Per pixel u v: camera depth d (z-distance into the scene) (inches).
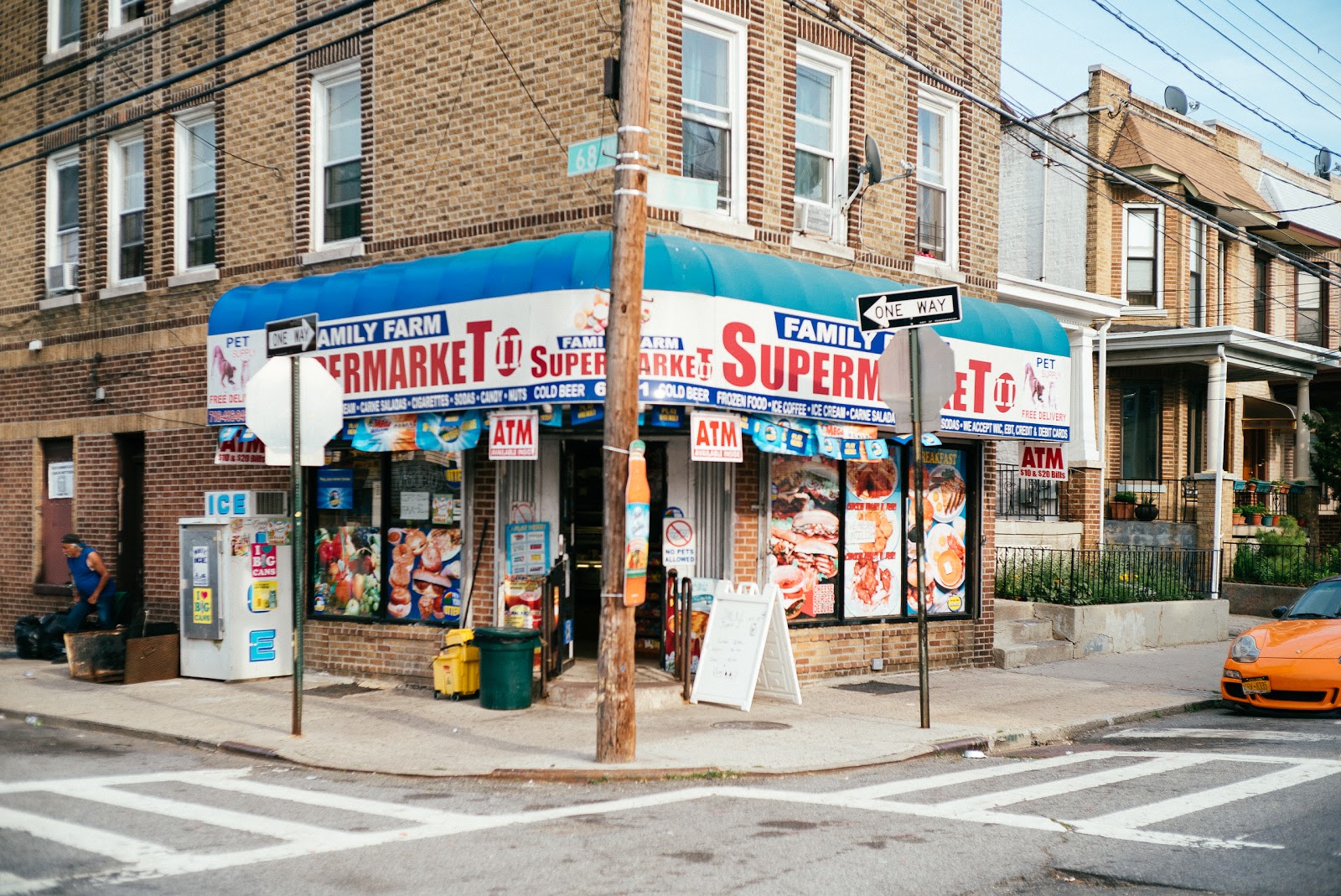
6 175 748.0
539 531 513.0
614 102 470.3
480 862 257.6
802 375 484.4
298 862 256.8
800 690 518.6
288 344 412.8
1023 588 693.3
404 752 384.2
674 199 482.0
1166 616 722.8
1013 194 1075.9
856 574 560.1
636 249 363.9
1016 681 565.6
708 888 238.4
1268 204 1143.6
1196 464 1058.7
